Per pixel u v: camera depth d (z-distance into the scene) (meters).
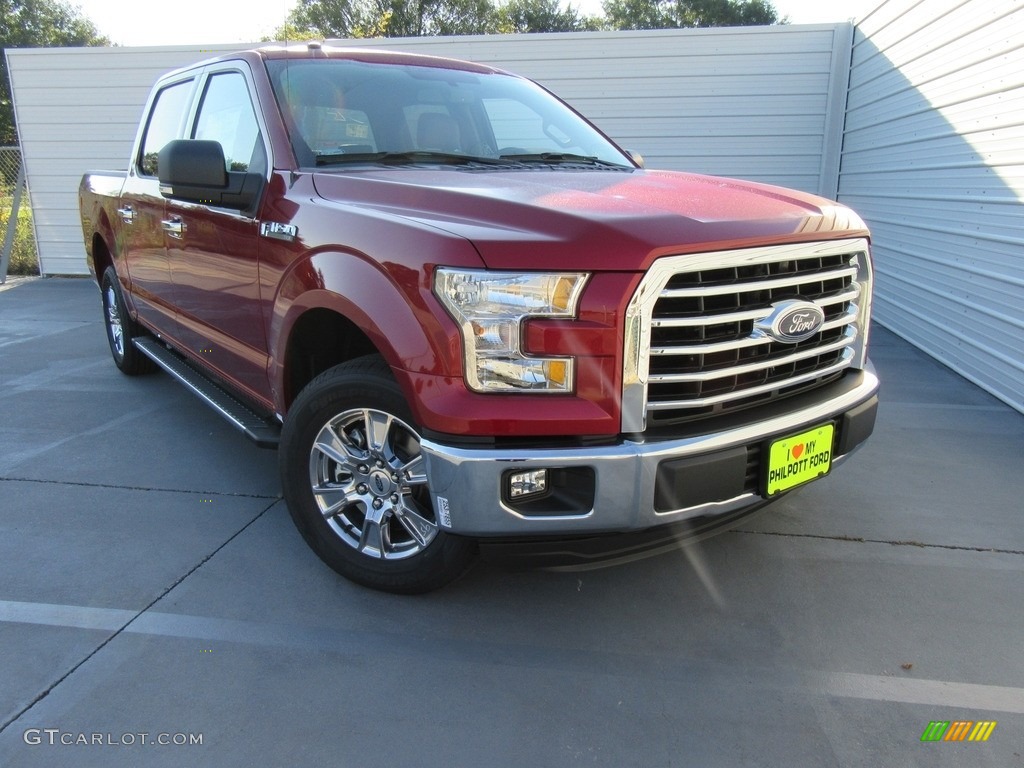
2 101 40.34
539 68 9.47
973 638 2.50
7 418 4.69
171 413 4.80
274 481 3.72
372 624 2.54
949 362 6.10
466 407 2.10
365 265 2.34
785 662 2.38
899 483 3.75
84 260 11.42
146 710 2.12
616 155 3.72
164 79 4.46
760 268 2.30
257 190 2.96
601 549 2.22
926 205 6.62
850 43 8.74
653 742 2.03
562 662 2.37
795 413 2.42
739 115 9.20
